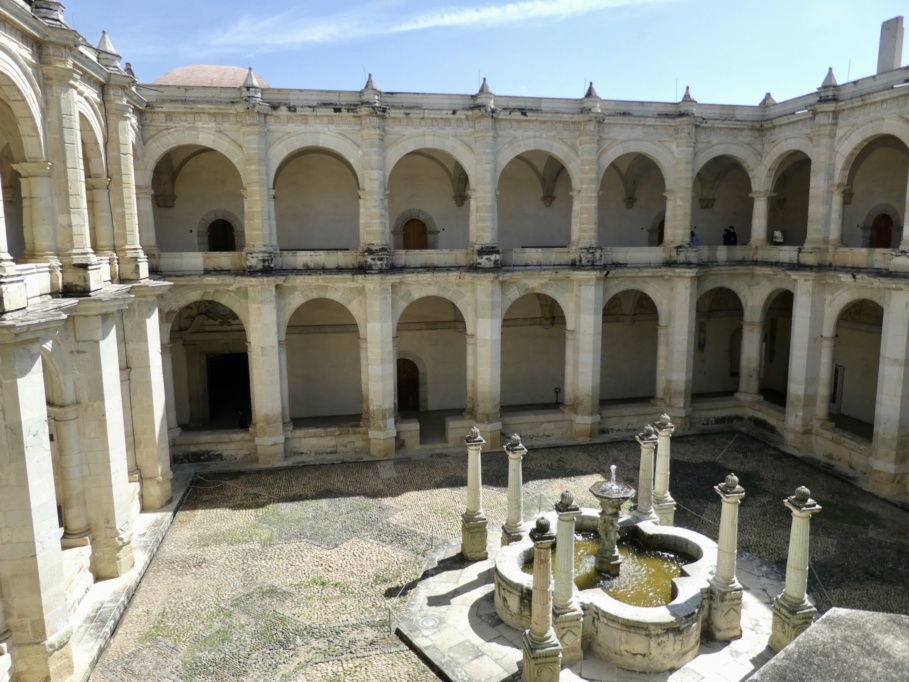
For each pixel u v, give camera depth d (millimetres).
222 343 32250
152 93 25344
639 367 36969
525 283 29531
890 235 29250
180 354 31766
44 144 16031
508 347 35344
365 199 27391
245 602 17703
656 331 36906
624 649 14867
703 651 15414
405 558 19922
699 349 37156
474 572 19047
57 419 17344
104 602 17125
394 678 14789
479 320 28859
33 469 13703
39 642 13953
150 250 26109
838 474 26234
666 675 14648
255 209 26547
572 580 15047
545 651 13758
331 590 18234
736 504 15586
